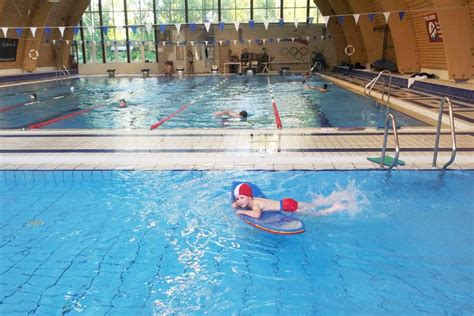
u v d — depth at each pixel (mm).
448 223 3717
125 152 5656
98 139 6477
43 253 3279
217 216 3932
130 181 4801
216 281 2869
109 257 3213
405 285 2785
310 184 4574
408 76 14438
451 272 2938
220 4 24766
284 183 4609
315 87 14812
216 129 7113
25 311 2523
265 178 4738
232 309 2545
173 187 4594
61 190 4652
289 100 11336
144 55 25969
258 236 3545
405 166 4844
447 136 6199
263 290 2754
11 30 19266
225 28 24922
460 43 11156
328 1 23047
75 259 3184
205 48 25172
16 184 4879
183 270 3016
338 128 7016
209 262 3131
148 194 4445
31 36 20625
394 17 14469
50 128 7559
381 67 17359
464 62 11391
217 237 3535
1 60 19344
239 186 3705
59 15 22781
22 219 3926
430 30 13102
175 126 7641
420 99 10484
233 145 5926
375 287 2768
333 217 3838
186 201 4262
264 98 11914
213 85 16859
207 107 10219
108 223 3820
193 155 5465
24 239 3523
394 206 4059
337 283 2820
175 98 12281
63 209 4145
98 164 5145
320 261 3121
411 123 7387
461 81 11703
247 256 3215
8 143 6277
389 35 17672
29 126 7824
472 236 3479
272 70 25344
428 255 3182
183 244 3414
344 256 3186
